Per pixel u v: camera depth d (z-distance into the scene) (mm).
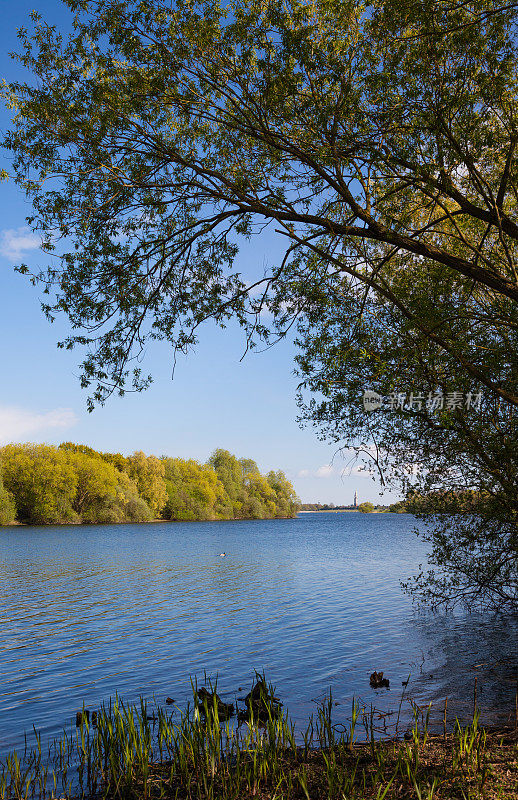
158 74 9008
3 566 38062
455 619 17469
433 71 9094
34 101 9078
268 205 9875
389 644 14672
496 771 5750
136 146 9688
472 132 8672
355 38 9367
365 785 5660
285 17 9070
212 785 5879
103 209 9883
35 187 9758
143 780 6551
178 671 12867
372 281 9719
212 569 35219
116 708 7648
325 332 10703
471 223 11938
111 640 16578
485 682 10992
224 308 11102
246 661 13492
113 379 10469
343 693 10617
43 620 20062
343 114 8961
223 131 10352
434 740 7117
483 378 9516
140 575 32562
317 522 154000
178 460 139250
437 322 9797
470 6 8906
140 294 10633
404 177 9266
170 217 11023
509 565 14344
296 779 6148
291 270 11281
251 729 7527
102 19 9039
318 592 24469
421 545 55156
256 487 168125
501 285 9023
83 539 67688
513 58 8703
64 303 10094
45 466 100125
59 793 6578
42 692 11711
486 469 12070
